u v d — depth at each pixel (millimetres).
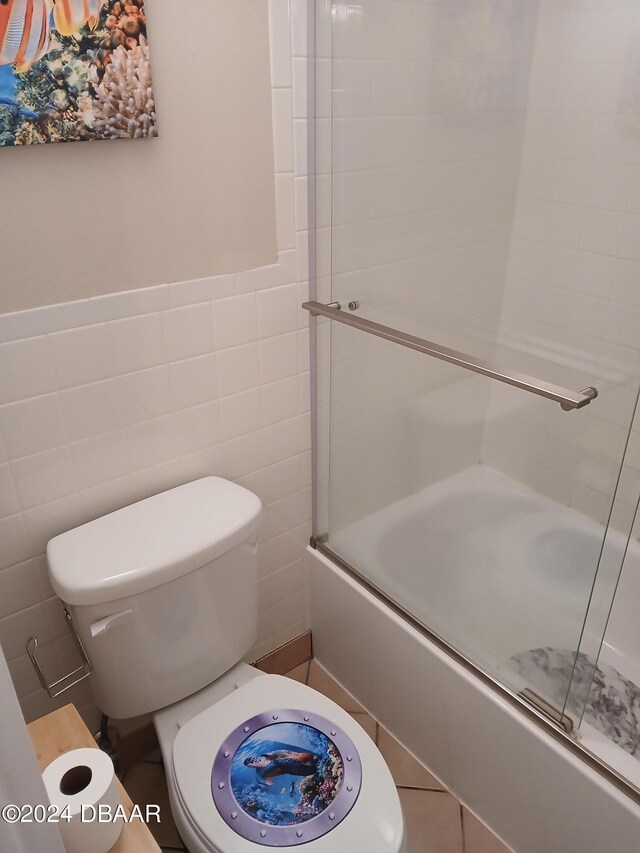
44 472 1256
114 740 1576
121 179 1158
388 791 1171
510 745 1361
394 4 1333
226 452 1518
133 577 1182
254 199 1339
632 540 1751
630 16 1359
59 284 1156
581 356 1451
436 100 1432
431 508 1723
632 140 1388
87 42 1029
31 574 1313
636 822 1160
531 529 1570
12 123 1006
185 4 1123
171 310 1307
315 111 1340
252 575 1406
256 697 1340
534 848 1410
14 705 402
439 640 1500
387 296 1562
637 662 1698
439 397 1688
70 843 869
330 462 1705
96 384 1261
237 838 1103
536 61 1460
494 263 1535
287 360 1525
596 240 1465
